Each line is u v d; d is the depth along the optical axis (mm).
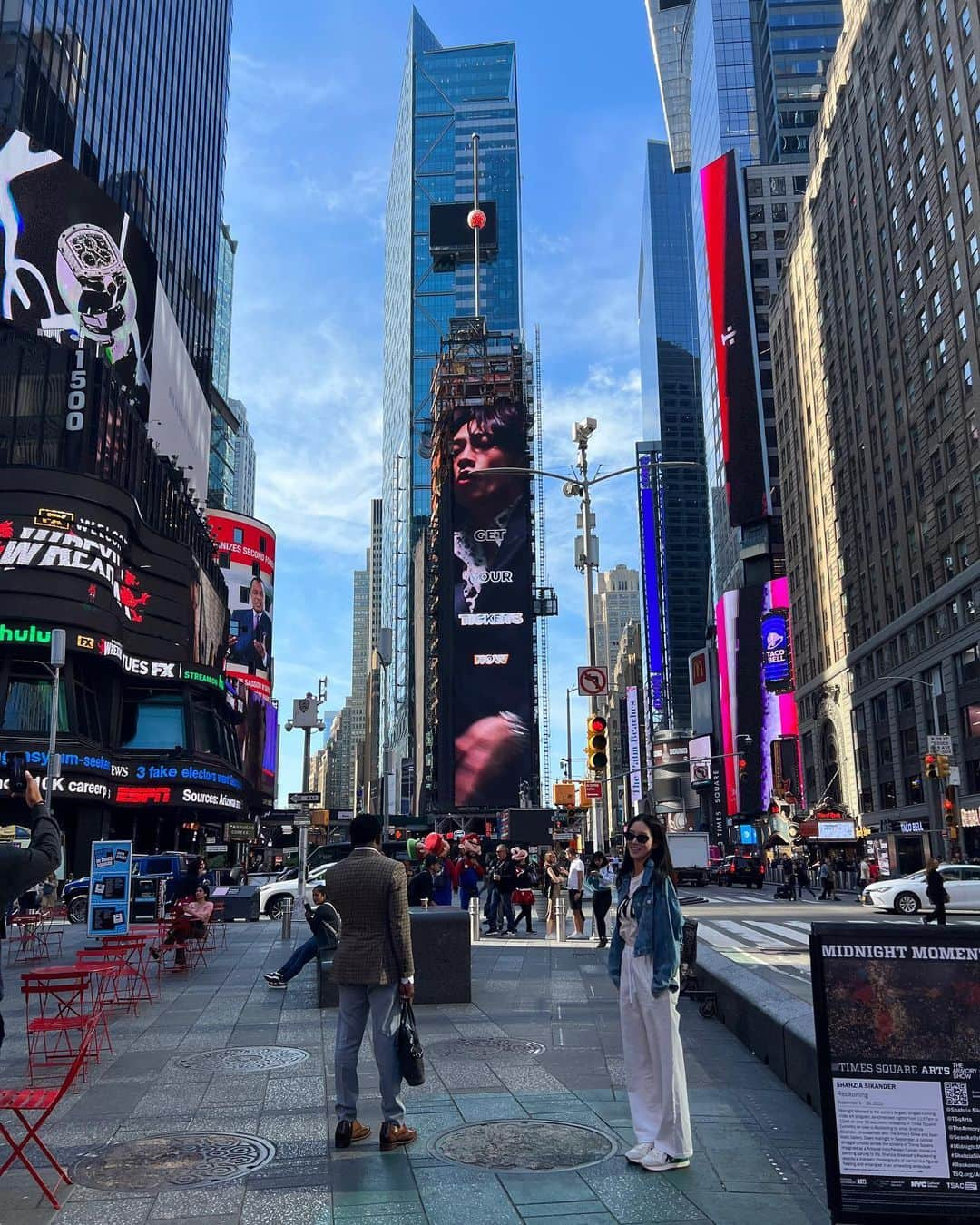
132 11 85812
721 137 155000
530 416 116688
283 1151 5988
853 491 77250
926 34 61031
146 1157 5875
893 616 68375
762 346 125875
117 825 55406
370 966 6125
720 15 160750
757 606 115688
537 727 113438
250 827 72500
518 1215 4859
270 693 109062
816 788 87188
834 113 81812
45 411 52344
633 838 6070
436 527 126062
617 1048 9133
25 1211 4977
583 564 25109
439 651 115062
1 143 58219
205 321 105250
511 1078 7887
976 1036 4387
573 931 23484
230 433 193000
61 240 60688
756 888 59406
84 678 51125
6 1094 5340
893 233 67688
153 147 90375
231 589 107312
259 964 16844
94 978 14516
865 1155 4359
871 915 30453
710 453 147625
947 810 48156
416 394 199500
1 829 28734
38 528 47750
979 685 54344
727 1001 10102
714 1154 5820
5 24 65812
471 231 178250
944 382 59250
